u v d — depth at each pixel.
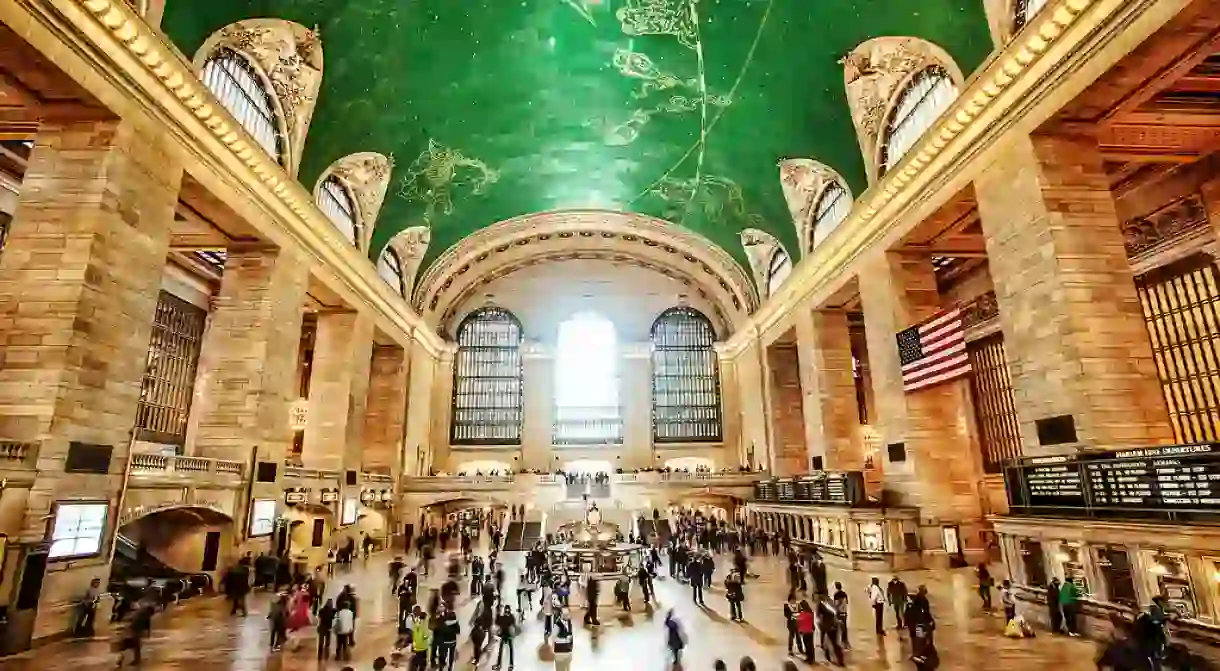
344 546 22.09
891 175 18.16
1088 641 9.98
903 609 10.95
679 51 19.77
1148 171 16.69
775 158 23.75
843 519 19.31
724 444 36.72
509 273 38.50
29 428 10.59
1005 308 14.12
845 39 17.77
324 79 18.31
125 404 12.23
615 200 30.25
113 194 12.04
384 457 29.11
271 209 17.88
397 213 26.05
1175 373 16.91
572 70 20.73
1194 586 8.61
